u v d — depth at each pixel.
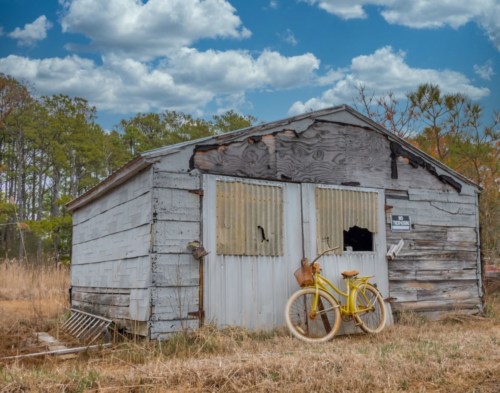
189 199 8.41
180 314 8.06
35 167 42.03
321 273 9.47
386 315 9.78
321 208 9.63
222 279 8.50
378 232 10.25
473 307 11.23
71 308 12.23
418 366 5.93
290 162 9.44
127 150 41.50
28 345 8.49
